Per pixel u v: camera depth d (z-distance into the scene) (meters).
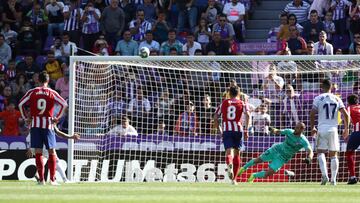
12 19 73.31
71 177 48.12
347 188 38.53
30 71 66.12
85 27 69.56
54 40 70.50
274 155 45.78
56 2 71.88
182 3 69.75
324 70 52.94
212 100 55.19
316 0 68.06
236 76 56.22
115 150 52.16
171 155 52.28
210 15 69.06
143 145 52.09
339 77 55.22
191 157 52.16
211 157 52.00
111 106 54.28
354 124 45.69
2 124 59.47
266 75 55.28
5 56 69.25
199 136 52.47
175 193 32.66
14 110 59.47
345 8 66.69
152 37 67.00
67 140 53.22
